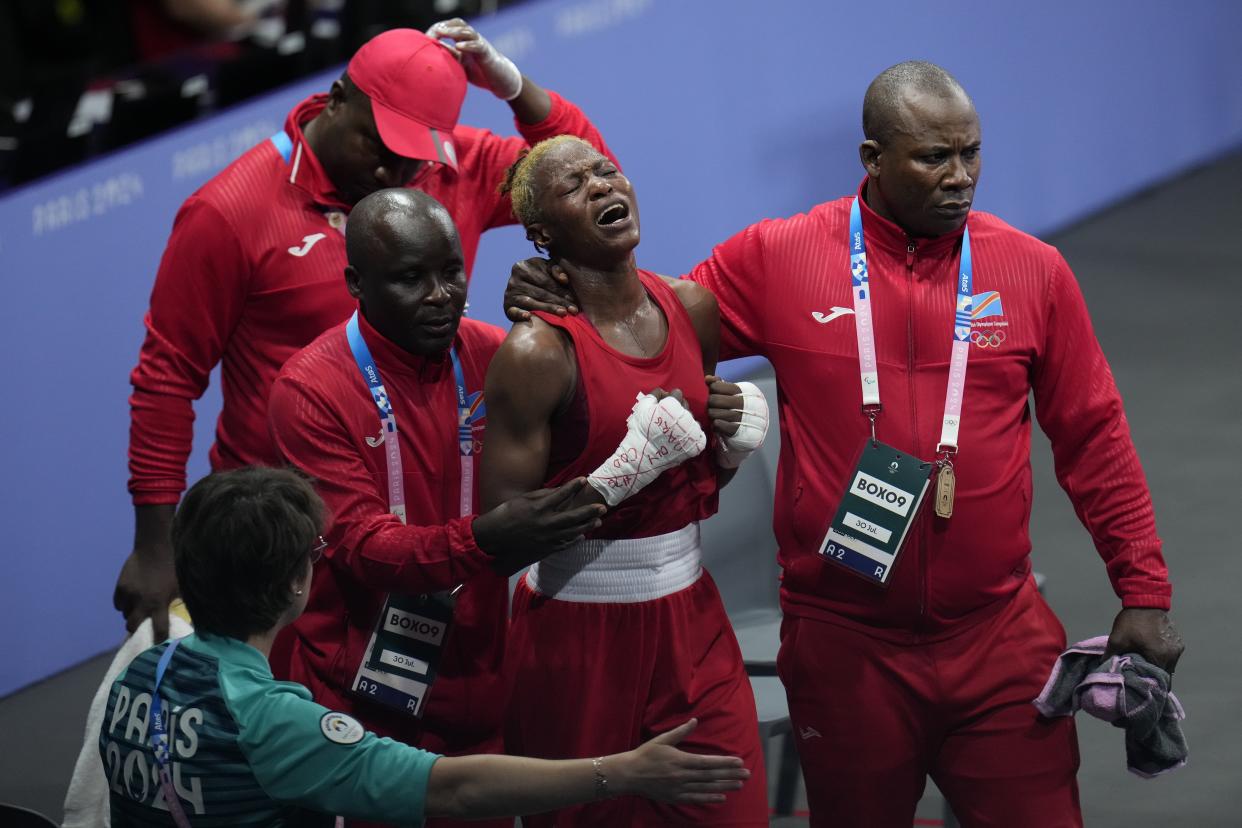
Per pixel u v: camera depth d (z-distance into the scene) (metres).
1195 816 14.16
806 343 10.85
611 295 10.18
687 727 8.44
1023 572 11.01
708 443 10.54
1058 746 10.96
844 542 10.64
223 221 12.08
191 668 8.40
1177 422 22.67
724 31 23.92
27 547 17.66
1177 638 10.79
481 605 10.85
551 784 8.30
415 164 12.16
